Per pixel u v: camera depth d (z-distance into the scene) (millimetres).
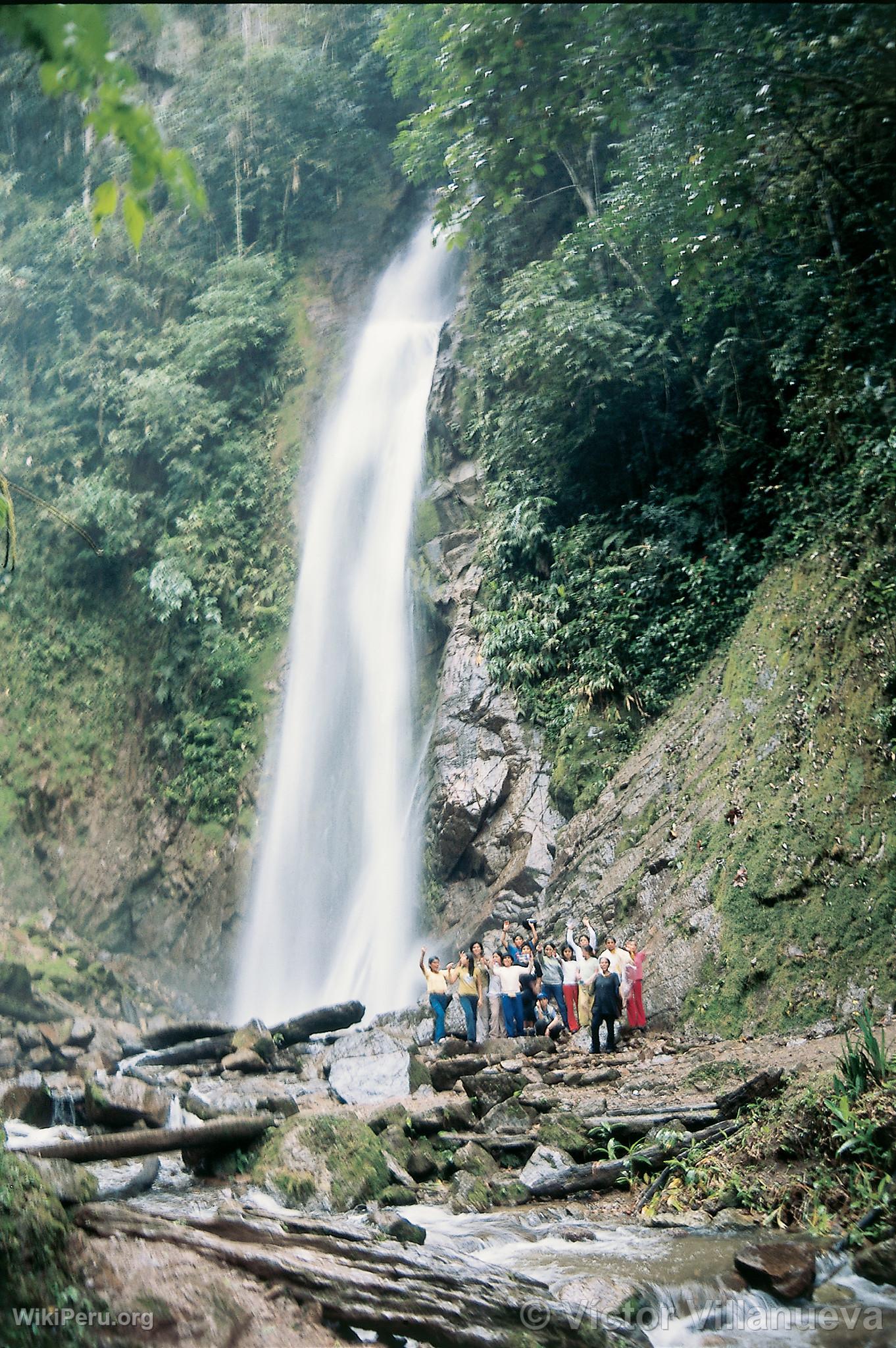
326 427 29750
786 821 13094
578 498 21906
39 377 32688
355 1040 12945
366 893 22594
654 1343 5129
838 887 11883
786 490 18078
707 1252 6328
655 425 20938
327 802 24344
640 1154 8219
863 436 15664
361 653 25344
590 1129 8977
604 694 19547
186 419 29953
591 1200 8070
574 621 20438
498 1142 9289
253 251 33156
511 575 21969
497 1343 4453
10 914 25547
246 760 25844
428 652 23906
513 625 20922
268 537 28781
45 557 30000
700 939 13320
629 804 17234
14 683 28984
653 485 21062
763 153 8102
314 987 22344
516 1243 6863
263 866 24484
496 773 20203
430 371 28500
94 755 27750
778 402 18781
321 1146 8188
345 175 33531
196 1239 4840
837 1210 6492
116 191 3123
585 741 19219
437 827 20656
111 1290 4332
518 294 21172
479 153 6766
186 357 30688
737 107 7379
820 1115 7188
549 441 22000
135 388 30359
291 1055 14086
